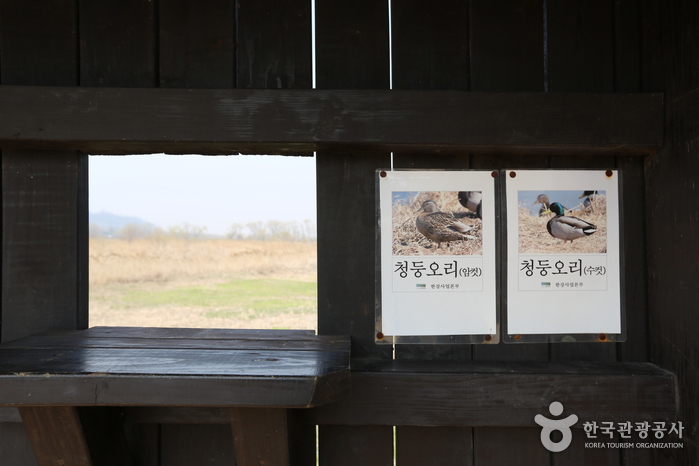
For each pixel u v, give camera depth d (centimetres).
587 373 131
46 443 119
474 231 140
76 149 138
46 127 128
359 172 140
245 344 127
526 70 140
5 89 128
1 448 137
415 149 136
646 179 141
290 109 130
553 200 141
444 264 140
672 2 129
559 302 140
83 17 139
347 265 140
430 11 141
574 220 141
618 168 142
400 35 140
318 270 140
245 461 122
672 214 130
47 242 139
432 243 140
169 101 130
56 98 129
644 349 141
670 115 130
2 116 128
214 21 139
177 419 135
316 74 139
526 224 141
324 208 140
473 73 140
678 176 127
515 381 130
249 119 130
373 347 140
